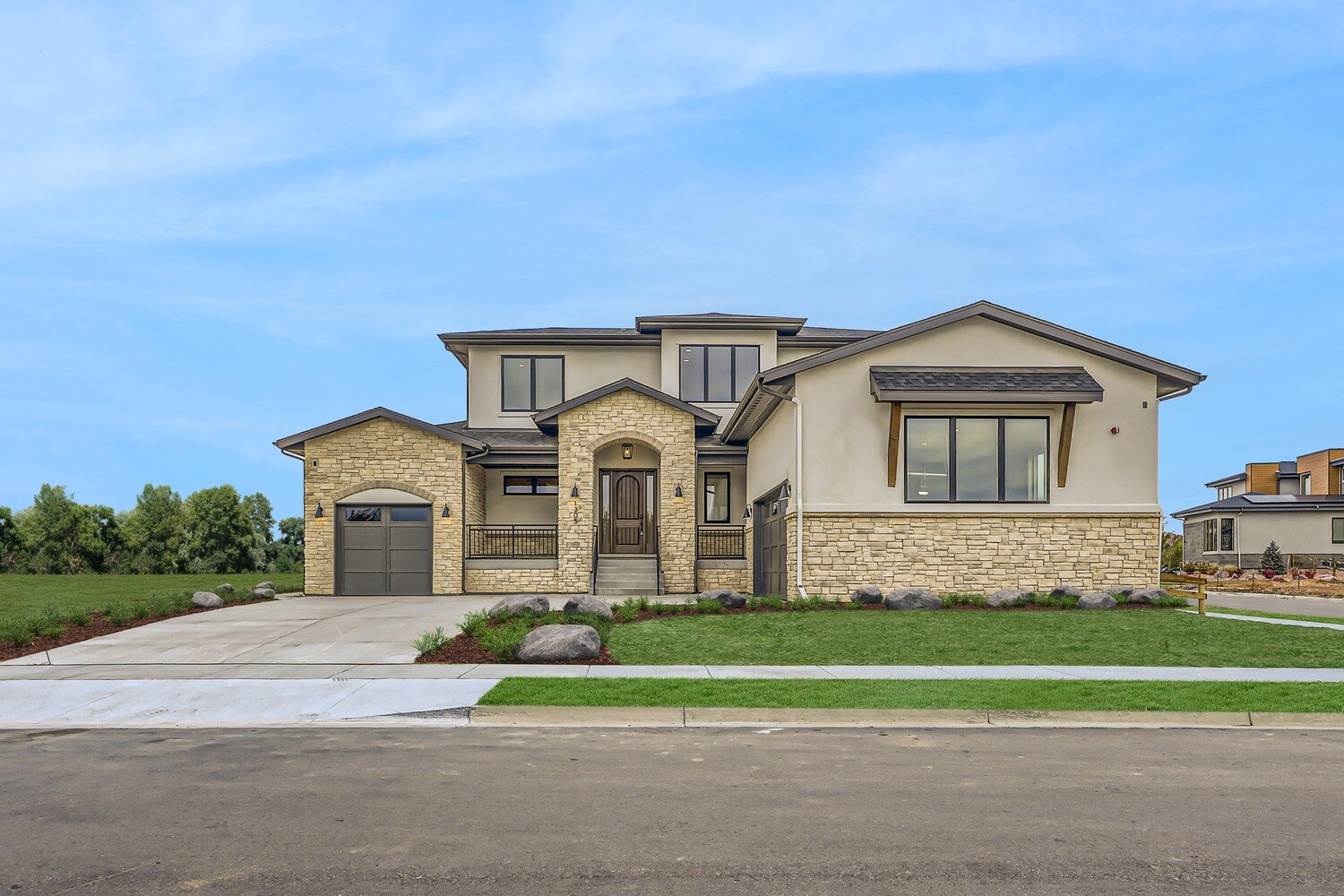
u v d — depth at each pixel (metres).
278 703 11.10
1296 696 11.01
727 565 28.72
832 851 5.62
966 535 21.17
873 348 21.31
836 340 32.34
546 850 5.63
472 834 5.95
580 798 6.85
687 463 28.11
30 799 6.86
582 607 17.59
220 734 9.61
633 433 28.09
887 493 21.20
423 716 10.48
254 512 50.53
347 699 11.25
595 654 14.08
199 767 7.95
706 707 10.39
